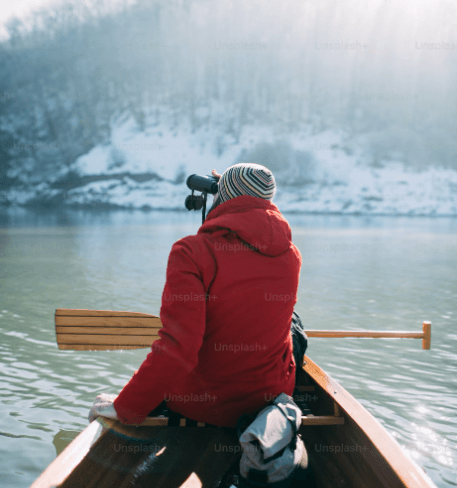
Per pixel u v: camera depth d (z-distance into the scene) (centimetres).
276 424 132
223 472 152
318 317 584
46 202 5875
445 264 1167
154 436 162
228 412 149
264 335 143
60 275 901
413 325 546
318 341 475
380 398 332
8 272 942
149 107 7600
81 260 1145
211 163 6606
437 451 256
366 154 6519
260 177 149
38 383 354
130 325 274
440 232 2480
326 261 1225
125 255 1256
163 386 133
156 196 5866
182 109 7556
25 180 6278
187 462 155
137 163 6369
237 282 138
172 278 133
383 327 537
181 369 130
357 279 911
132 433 157
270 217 145
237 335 142
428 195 5691
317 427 196
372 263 1186
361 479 156
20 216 3778
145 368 132
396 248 1603
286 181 6006
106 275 904
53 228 2448
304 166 6141
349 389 348
